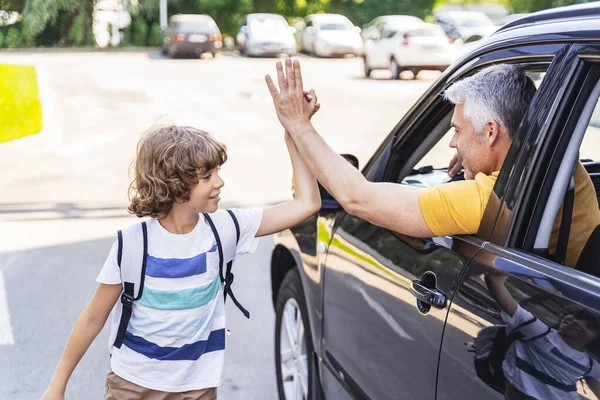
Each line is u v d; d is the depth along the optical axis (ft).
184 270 7.13
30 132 41.04
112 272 7.09
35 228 23.12
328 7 128.88
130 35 122.01
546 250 6.53
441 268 7.13
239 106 53.93
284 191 28.55
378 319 8.38
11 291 17.83
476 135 7.18
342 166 7.47
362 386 8.94
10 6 122.11
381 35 75.20
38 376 13.71
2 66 79.71
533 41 6.86
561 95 6.34
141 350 7.31
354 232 9.39
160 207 6.97
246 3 123.44
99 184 29.19
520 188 6.49
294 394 12.06
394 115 48.98
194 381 7.50
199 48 95.40
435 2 128.77
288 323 12.31
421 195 7.13
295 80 7.59
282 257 12.78
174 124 7.29
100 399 13.01
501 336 6.04
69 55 101.71
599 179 9.25
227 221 7.45
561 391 5.35
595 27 6.21
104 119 46.57
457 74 8.12
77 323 7.34
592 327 5.24
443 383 6.89
